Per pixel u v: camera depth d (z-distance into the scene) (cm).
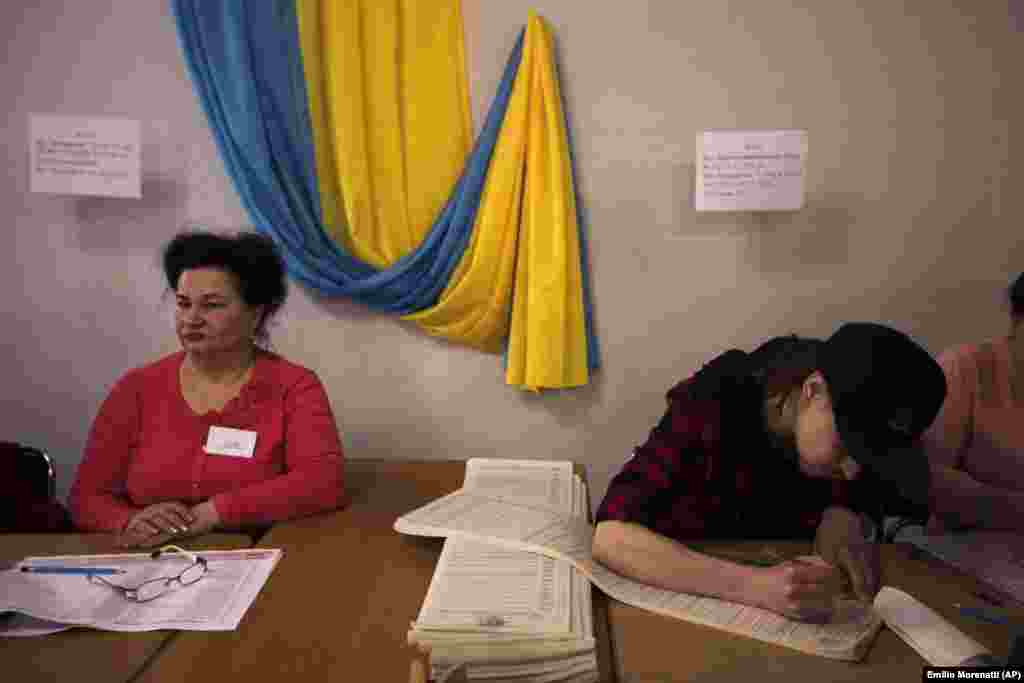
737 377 134
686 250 220
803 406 117
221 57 202
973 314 221
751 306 222
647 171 217
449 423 229
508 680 95
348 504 164
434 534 133
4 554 131
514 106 207
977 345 170
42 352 229
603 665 99
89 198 221
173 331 227
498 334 220
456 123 213
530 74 207
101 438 163
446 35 210
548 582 114
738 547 136
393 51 208
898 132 214
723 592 114
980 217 217
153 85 217
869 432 108
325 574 125
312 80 210
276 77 204
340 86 206
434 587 111
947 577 126
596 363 222
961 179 216
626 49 212
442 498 154
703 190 207
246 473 162
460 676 88
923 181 216
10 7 215
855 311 221
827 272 220
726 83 213
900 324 222
